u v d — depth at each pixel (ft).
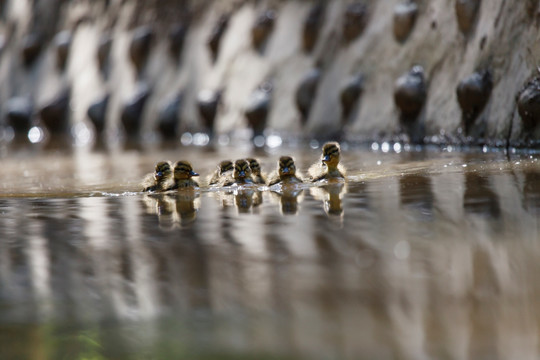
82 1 126.62
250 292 18.53
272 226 27.07
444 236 23.24
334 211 29.73
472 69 54.70
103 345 15.80
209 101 90.48
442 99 58.59
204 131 91.20
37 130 117.80
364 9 73.61
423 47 62.90
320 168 43.52
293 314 16.79
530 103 46.01
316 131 73.82
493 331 15.17
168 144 86.07
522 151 47.39
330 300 17.57
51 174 55.47
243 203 34.53
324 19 79.87
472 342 14.71
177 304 17.94
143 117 101.96
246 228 26.96
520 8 50.24
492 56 52.85
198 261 21.99
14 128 118.73
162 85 102.63
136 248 24.36
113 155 73.31
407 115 62.08
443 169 42.01
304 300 17.67
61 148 87.61
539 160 42.24
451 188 33.65
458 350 14.40
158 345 15.58
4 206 37.11
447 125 56.80
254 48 89.40
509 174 37.06
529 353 14.12
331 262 20.97
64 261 23.04
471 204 28.63
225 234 25.98
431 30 62.39
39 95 121.70
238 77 89.56
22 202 38.65
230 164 45.83
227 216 30.32
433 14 62.69
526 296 17.03
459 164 43.83
